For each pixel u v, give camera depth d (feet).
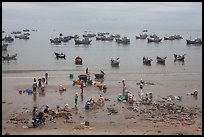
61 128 110.63
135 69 253.85
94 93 164.14
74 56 345.92
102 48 456.45
